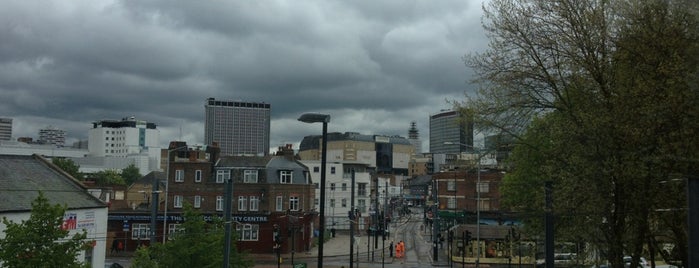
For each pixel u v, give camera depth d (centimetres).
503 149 3077
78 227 3278
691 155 1900
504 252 6500
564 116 2612
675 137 1958
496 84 2902
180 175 7575
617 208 2266
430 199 12244
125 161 19662
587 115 2209
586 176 2183
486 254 6750
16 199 3028
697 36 2081
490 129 2980
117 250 6994
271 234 7275
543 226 2881
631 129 2022
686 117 1947
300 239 7512
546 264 2147
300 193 7662
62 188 3481
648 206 2155
